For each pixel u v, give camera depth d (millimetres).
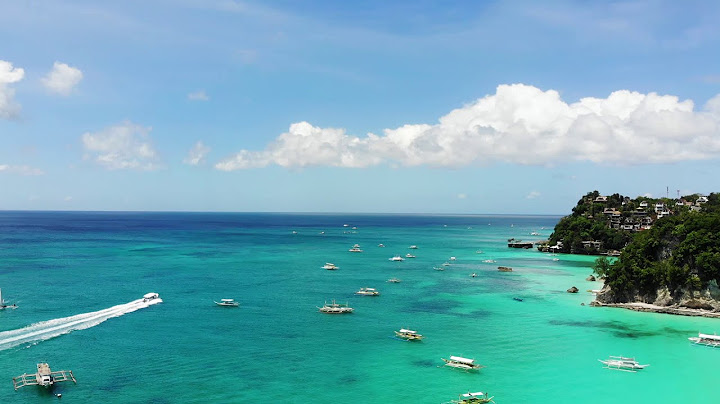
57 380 59750
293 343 77688
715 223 100188
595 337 81938
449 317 96438
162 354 70688
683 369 66875
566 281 145000
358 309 103375
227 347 74812
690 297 99875
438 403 55312
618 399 57062
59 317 89562
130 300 105750
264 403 54719
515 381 62312
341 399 56156
